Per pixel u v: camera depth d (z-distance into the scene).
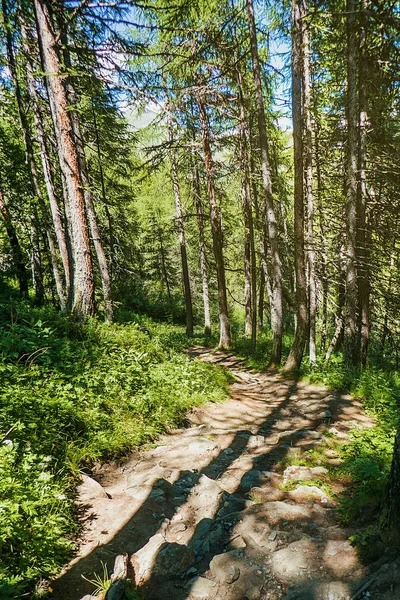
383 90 10.08
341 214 12.95
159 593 2.79
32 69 12.02
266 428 7.20
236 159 14.33
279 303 12.55
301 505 3.85
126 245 18.80
